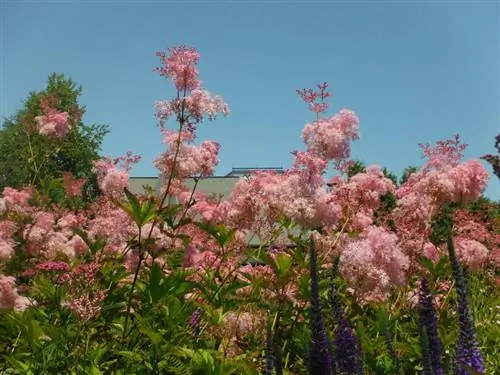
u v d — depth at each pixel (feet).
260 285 7.64
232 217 8.64
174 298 6.88
